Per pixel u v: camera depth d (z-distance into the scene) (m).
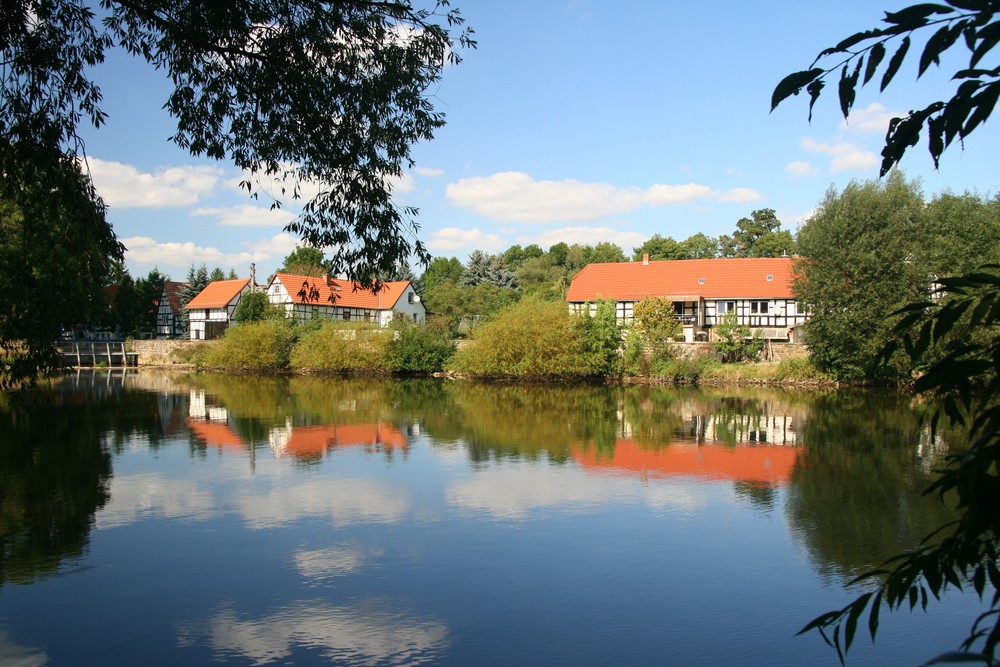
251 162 8.55
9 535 11.12
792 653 7.28
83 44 7.84
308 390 37.44
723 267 51.78
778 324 48.19
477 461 16.98
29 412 26.61
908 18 1.97
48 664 7.09
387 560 9.98
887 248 34.34
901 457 17.22
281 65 7.55
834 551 10.30
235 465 16.48
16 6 6.96
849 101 2.16
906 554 2.45
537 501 13.16
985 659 1.74
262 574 9.45
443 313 72.19
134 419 24.58
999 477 2.16
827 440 19.81
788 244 83.19
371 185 8.27
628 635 7.68
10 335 8.91
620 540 10.84
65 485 14.44
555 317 42.66
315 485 14.44
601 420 24.39
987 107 2.01
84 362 60.69
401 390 37.62
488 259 81.19
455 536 11.04
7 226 8.93
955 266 32.91
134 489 14.07
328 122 7.98
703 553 10.24
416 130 8.49
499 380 44.91
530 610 8.33
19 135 7.31
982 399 2.20
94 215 8.16
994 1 1.84
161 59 8.15
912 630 7.71
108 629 7.85
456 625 7.93
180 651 7.34
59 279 8.74
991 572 2.23
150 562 9.91
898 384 35.38
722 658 7.18
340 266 8.53
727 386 39.12
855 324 34.62
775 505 12.80
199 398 32.31
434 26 7.88
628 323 48.12
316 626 7.92
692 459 17.11
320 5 7.41
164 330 77.38
